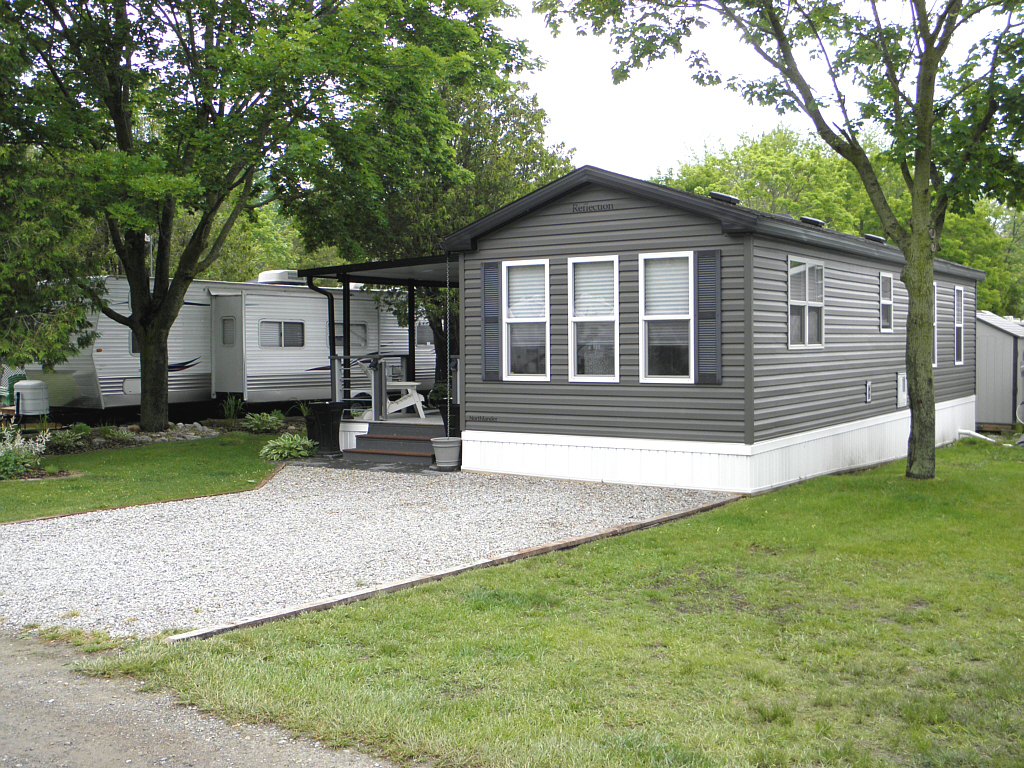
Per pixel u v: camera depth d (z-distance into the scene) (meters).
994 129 10.47
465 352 12.21
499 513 9.31
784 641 5.18
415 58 14.27
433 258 12.93
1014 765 3.59
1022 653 4.96
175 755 3.76
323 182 15.85
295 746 3.83
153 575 6.80
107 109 16.08
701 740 3.80
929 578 6.55
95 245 20.38
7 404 18.69
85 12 15.02
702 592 6.26
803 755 3.66
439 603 5.95
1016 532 8.08
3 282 12.79
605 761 3.57
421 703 4.21
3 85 13.52
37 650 5.13
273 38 13.12
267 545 7.88
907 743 3.81
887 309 14.09
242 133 14.25
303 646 5.08
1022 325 20.14
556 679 4.54
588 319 11.18
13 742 3.90
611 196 10.91
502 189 20.58
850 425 12.73
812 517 8.71
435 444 12.29
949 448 15.41
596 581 6.53
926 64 10.34
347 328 14.66
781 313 10.75
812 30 10.84
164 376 17.73
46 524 8.92
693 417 10.50
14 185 12.89
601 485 10.95
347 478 11.91
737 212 9.85
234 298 19.33
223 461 13.86
